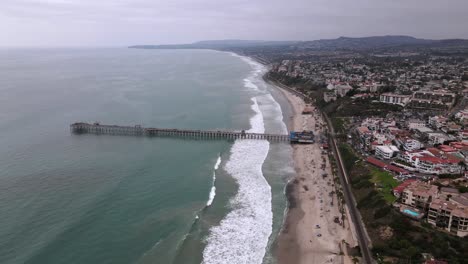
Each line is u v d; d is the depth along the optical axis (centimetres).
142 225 7700
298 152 12681
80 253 6706
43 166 10850
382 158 10725
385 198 7994
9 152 11975
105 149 12750
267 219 8088
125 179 10031
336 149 12494
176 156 12131
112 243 7050
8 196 8794
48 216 7938
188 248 6944
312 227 7794
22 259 6456
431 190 7631
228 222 7906
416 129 13700
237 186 9744
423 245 6400
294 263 6619
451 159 9794
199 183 9875
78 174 10306
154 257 6644
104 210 8269
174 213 8231
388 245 6619
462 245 6178
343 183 9831
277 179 10319
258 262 6625
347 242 7162
